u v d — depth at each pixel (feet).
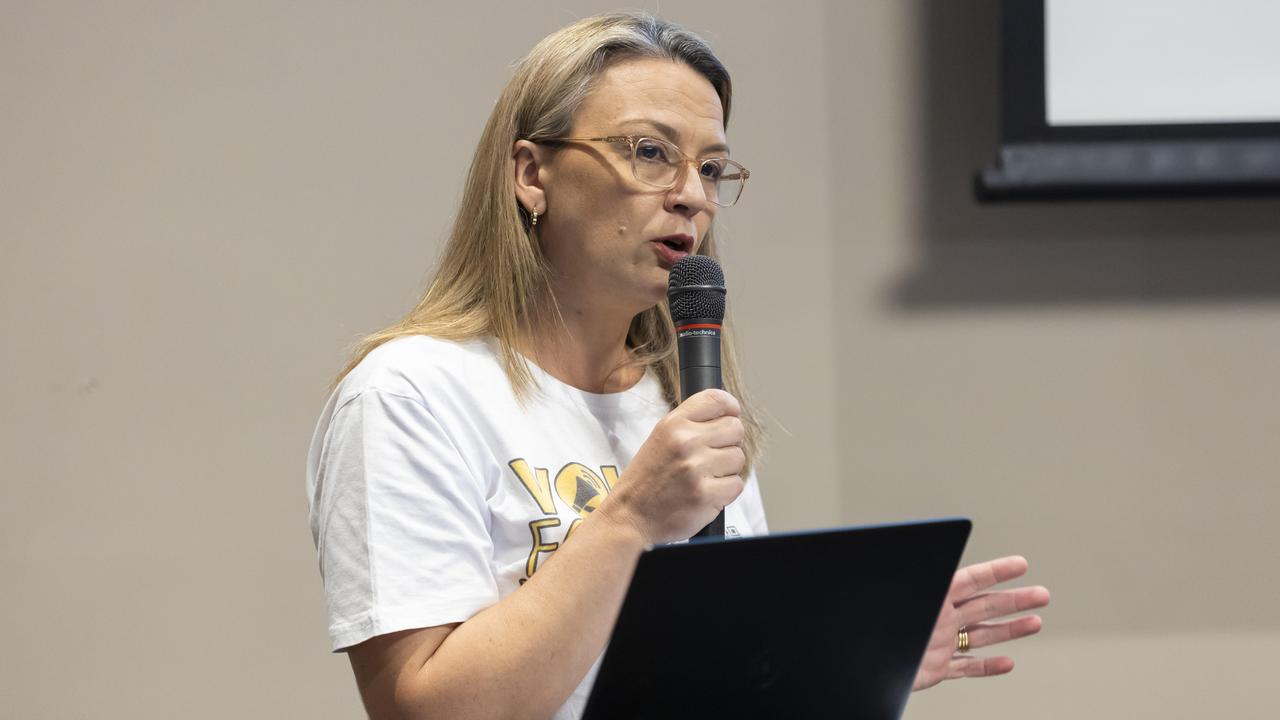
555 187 4.86
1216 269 8.77
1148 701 8.70
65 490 8.33
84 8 8.40
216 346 8.45
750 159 8.70
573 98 4.83
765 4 8.71
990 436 8.70
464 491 4.39
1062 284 8.72
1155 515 8.74
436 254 8.54
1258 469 8.76
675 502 4.08
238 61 8.49
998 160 8.31
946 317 8.70
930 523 3.46
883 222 8.71
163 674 8.33
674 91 4.83
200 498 8.40
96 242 8.39
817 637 3.51
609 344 5.12
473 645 3.97
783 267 8.68
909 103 8.70
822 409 8.66
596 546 4.07
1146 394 8.74
